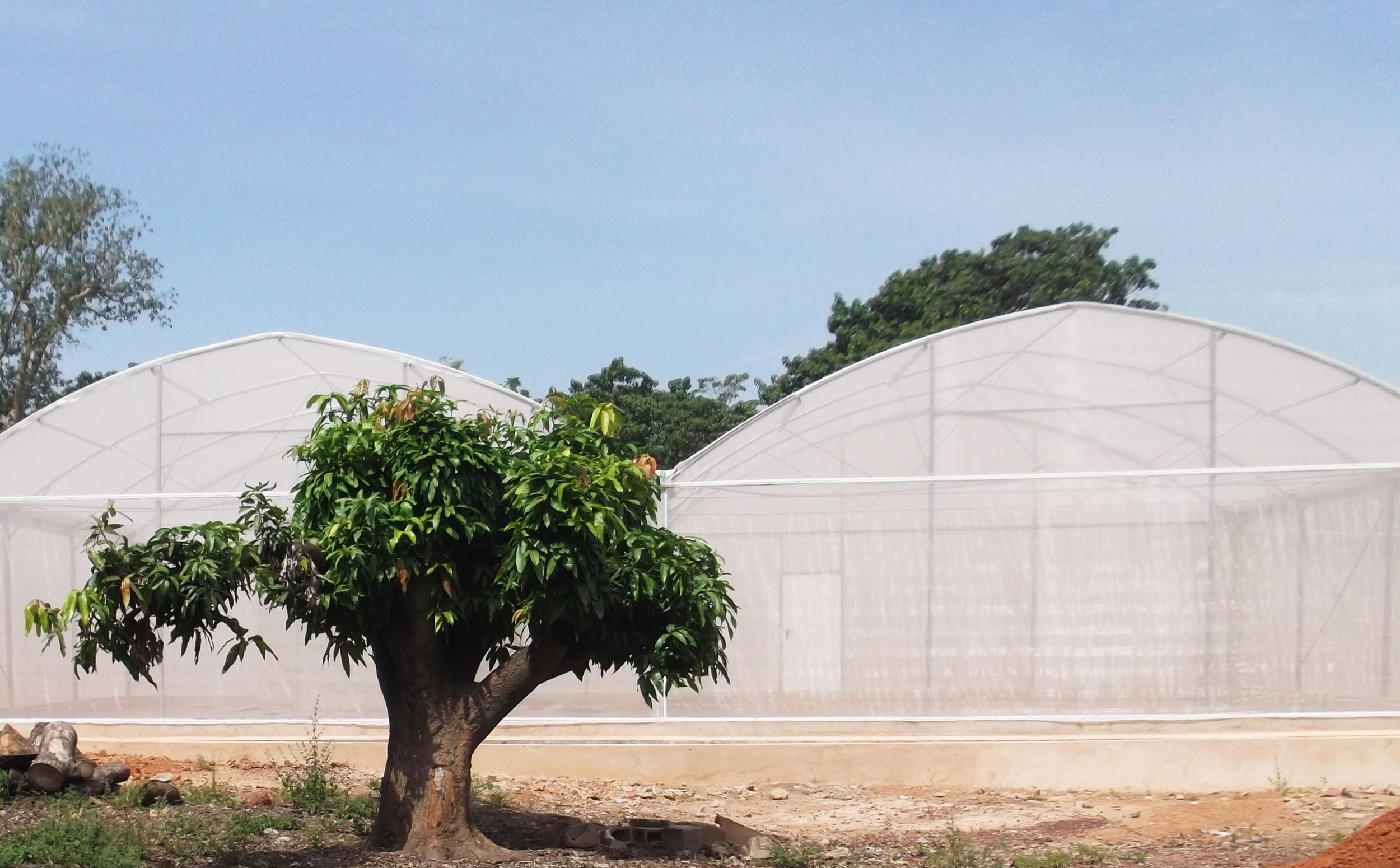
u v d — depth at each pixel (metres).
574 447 10.27
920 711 15.01
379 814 10.18
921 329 42.59
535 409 17.55
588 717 15.23
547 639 9.94
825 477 17.53
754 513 15.62
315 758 13.42
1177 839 11.30
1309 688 14.55
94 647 8.76
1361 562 14.62
